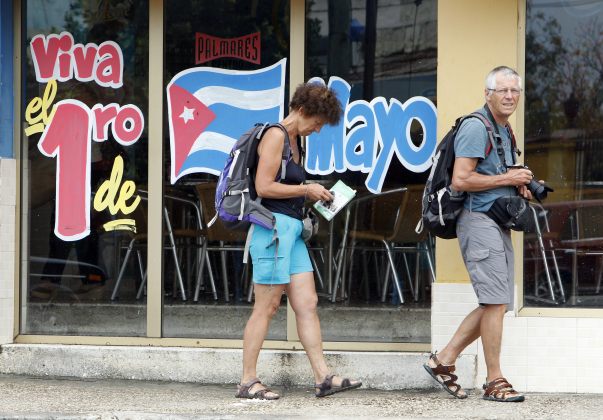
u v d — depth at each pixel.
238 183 12.89
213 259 15.32
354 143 15.05
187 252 15.38
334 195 13.05
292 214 13.05
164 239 15.43
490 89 12.78
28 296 15.70
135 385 14.56
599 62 14.34
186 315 15.36
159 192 15.39
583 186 14.38
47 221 15.67
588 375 13.94
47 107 15.66
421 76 14.86
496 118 12.88
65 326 15.60
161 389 14.26
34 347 15.16
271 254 12.91
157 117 15.40
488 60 14.11
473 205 12.77
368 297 14.99
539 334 14.02
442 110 14.20
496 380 13.27
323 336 15.05
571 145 14.40
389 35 14.95
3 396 13.64
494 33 14.09
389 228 14.95
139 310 15.43
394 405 13.04
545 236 14.42
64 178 15.62
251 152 12.95
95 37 15.56
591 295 14.34
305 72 15.12
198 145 15.37
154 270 15.37
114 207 15.53
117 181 15.53
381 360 14.38
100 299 15.54
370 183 15.02
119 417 12.35
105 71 15.55
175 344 15.29
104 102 15.56
